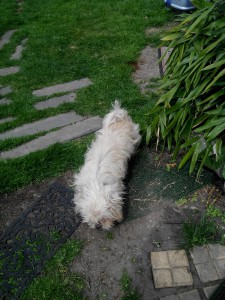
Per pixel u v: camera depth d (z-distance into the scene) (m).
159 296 1.30
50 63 2.70
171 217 1.56
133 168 1.80
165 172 1.77
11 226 1.59
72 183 1.76
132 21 3.17
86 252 1.46
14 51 2.94
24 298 1.34
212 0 1.65
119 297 1.31
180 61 1.62
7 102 2.33
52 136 2.03
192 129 1.62
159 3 3.41
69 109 2.21
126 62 2.62
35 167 1.83
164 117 1.66
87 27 3.18
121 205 1.51
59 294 1.34
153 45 2.80
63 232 1.55
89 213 1.42
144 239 1.49
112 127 1.78
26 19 3.48
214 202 1.60
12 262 1.46
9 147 1.97
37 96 2.36
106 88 2.36
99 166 1.55
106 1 3.64
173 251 1.43
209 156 1.59
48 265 1.43
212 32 1.49
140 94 2.28
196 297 1.29
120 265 1.41
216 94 1.42
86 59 2.70
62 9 3.60
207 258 1.40
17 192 1.74
